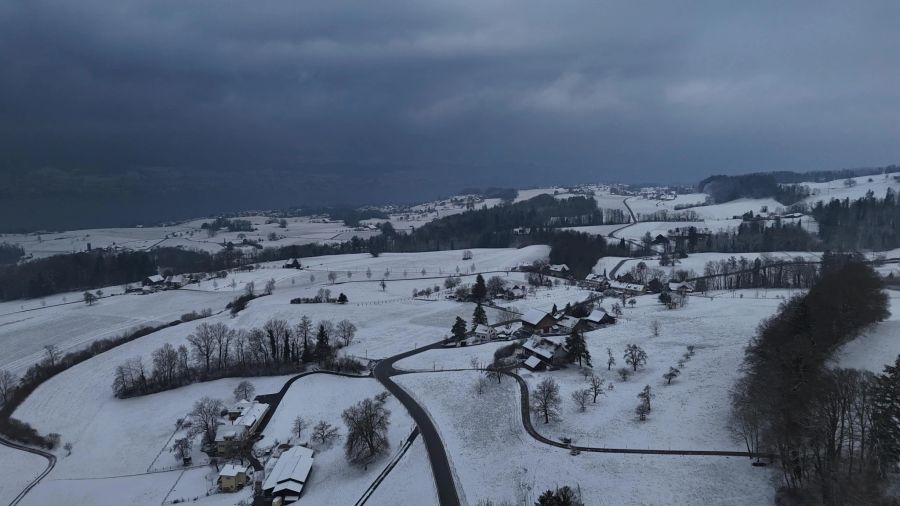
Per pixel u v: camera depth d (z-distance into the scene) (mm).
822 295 129500
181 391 162375
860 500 68750
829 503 71312
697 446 96438
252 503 101250
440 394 139000
